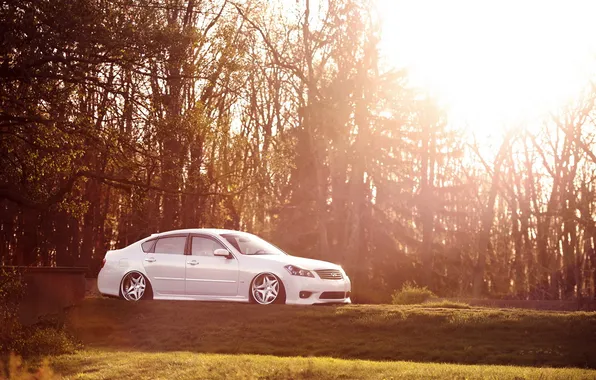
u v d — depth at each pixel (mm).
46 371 11531
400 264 49656
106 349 14195
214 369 10625
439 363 12234
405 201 51625
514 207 53531
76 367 11898
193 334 14859
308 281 16359
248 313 15570
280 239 48062
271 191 47562
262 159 38688
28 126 19344
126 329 15680
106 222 48250
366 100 45906
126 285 17984
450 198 55250
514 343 13336
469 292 50719
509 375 9578
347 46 46938
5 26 16453
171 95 21109
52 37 17125
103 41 17922
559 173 51969
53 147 20141
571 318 14031
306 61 48344
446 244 54281
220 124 22766
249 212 51438
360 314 15031
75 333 15578
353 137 47656
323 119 46188
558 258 51438
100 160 23500
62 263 43406
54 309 17641
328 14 47594
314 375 9938
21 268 17172
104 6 18359
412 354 13008
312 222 49031
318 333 14445
